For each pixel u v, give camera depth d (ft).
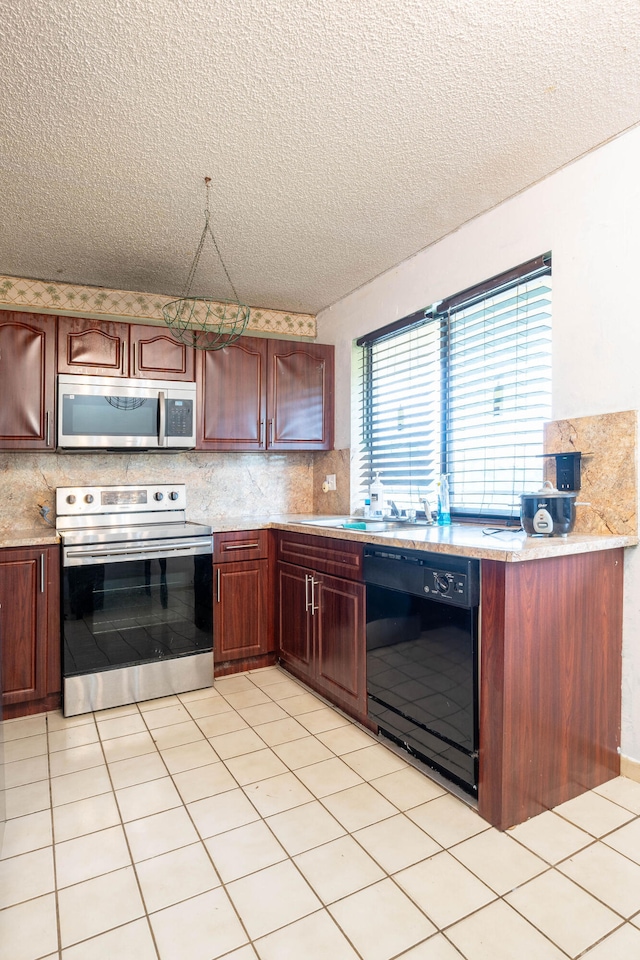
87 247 9.07
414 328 9.98
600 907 4.47
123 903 4.57
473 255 8.45
